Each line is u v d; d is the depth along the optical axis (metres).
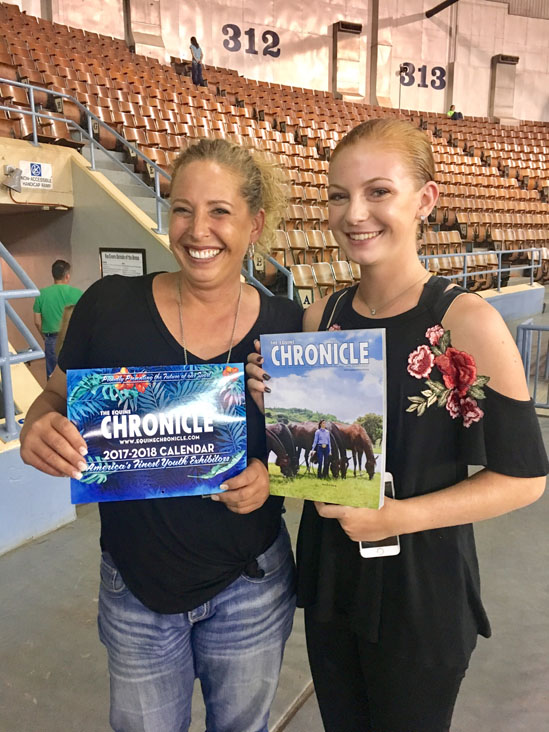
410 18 15.95
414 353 0.96
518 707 1.82
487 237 10.69
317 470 0.96
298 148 10.94
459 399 0.95
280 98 13.62
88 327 1.08
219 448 0.98
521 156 15.43
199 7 13.58
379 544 0.98
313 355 0.94
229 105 11.92
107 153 5.67
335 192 0.97
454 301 0.94
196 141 1.03
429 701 1.04
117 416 0.95
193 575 1.05
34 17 11.37
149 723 1.09
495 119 17.19
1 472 2.66
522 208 12.52
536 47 17.41
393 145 0.92
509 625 2.23
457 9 16.41
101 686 1.90
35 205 5.48
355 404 0.92
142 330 1.06
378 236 0.95
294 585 1.21
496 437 0.91
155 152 6.88
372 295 1.02
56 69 9.21
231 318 1.08
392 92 16.19
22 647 2.08
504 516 3.18
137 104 8.86
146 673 1.07
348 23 15.24
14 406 2.87
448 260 8.55
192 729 1.73
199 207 0.98
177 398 0.96
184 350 1.05
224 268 1.02
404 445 0.97
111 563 1.09
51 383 1.11
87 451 0.95
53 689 1.88
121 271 5.46
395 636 1.01
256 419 1.07
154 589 1.05
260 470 1.01
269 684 1.16
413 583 0.99
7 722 1.75
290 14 14.73
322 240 7.35
